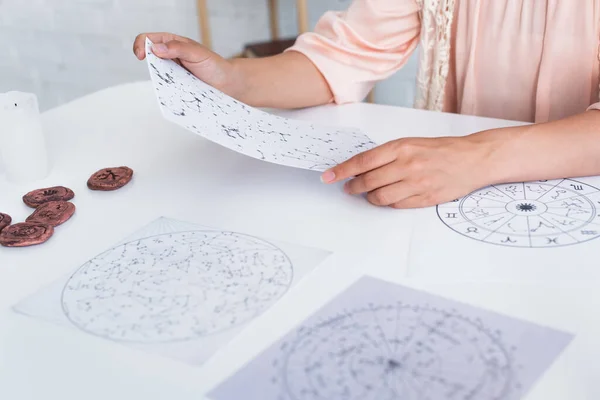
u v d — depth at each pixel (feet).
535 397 1.37
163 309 1.68
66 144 2.77
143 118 3.02
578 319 1.59
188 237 2.00
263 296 1.71
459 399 1.36
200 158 2.58
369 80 3.16
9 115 2.36
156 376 1.47
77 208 2.23
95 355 1.54
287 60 3.05
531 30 3.02
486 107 3.27
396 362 1.47
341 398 1.38
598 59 2.93
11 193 2.37
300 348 1.52
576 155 2.24
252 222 2.08
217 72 2.74
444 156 2.19
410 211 2.12
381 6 3.20
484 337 1.53
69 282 1.82
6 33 8.45
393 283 1.74
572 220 2.01
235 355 1.52
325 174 2.19
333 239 1.97
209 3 7.31
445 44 3.19
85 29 7.96
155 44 2.55
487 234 1.96
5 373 1.50
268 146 2.30
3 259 1.94
